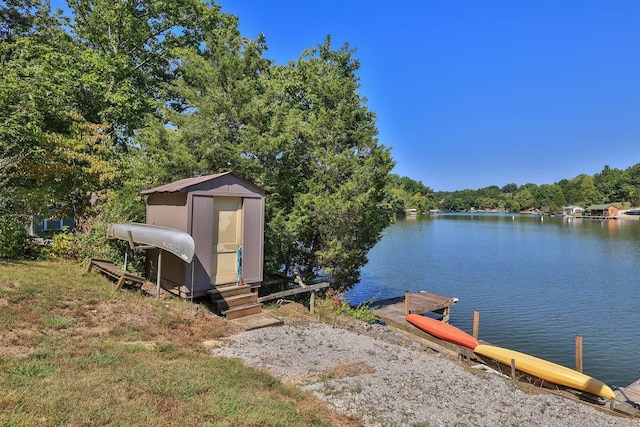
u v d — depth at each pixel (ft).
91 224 33.71
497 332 48.24
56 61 43.39
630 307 58.65
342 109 41.91
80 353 15.84
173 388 13.78
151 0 53.98
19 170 32.89
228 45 41.57
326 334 26.00
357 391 17.72
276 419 13.12
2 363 13.78
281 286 41.70
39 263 28.27
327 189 41.96
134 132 48.44
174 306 25.11
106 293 23.88
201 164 36.29
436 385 19.75
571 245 133.59
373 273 84.17
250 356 20.36
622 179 334.44
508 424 16.88
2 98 33.73
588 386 26.81
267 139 36.73
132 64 52.24
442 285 73.36
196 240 26.81
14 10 52.16
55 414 10.80
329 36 46.55
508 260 101.45
